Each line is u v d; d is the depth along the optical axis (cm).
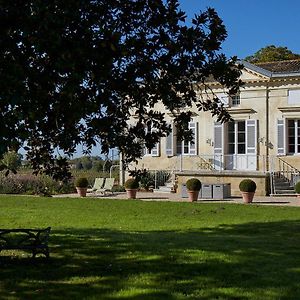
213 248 1080
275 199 2477
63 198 2514
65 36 637
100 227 1488
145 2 754
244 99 3039
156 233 1348
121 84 736
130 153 826
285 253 1032
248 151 3022
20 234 1314
